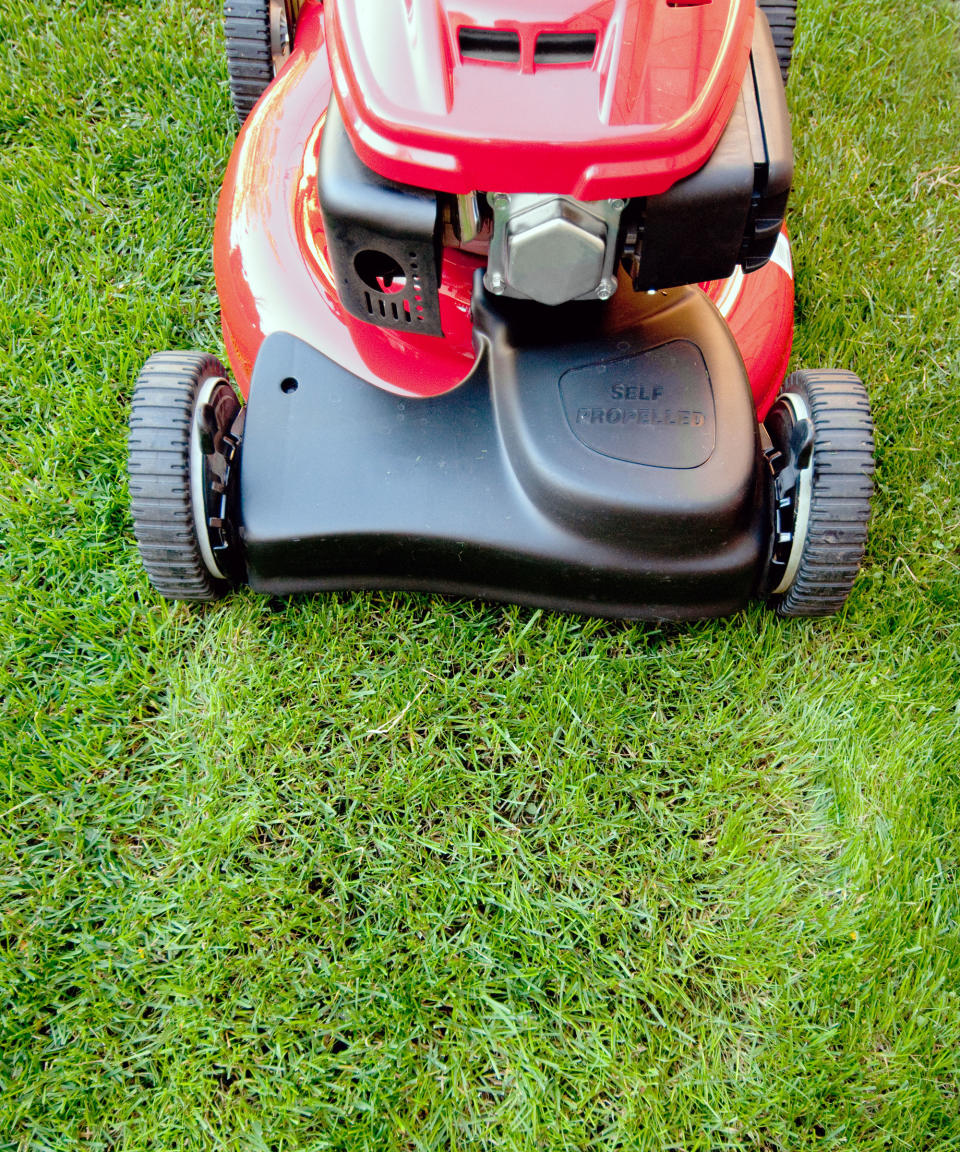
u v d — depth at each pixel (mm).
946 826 960
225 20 1205
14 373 1164
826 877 944
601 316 949
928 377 1229
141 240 1270
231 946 890
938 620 1066
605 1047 862
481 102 799
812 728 1005
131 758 970
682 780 976
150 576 978
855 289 1287
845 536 939
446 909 906
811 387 958
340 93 834
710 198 815
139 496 924
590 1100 849
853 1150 833
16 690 996
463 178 801
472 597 999
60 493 1098
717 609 977
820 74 1467
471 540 944
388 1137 825
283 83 1146
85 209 1298
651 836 946
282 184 1073
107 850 930
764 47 885
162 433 922
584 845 938
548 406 931
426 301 862
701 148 803
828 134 1418
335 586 998
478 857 931
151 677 1010
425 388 979
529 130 788
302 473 957
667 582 949
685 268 858
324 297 1012
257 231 1055
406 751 978
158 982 879
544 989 887
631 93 804
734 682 1021
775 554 970
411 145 799
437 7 829
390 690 1002
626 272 971
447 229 888
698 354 945
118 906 904
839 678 1029
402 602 1048
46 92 1381
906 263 1311
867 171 1390
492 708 996
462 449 953
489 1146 829
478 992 874
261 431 967
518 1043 858
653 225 828
